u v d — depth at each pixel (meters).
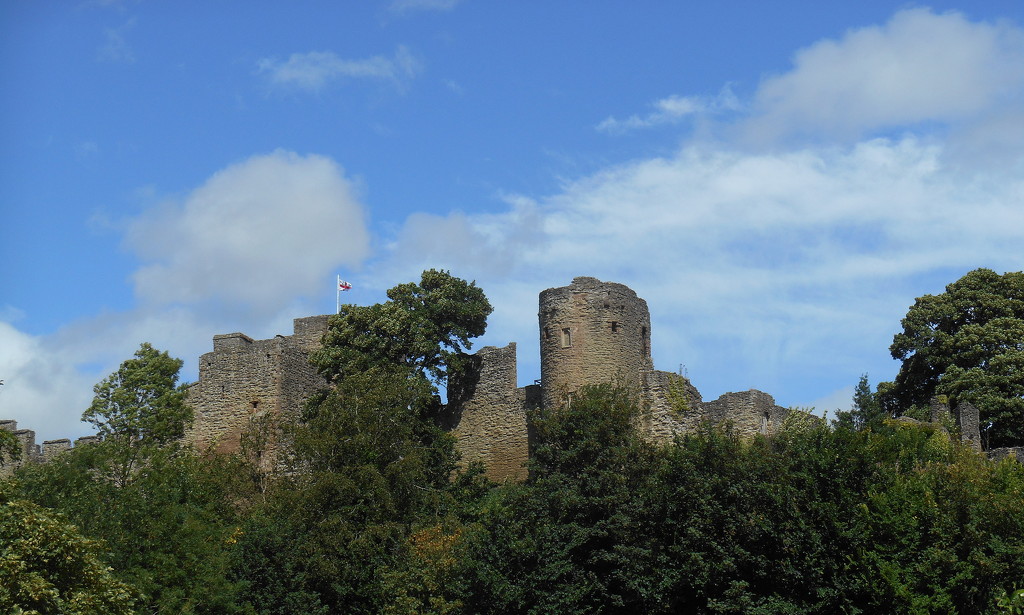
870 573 64.62
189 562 67.81
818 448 70.19
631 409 76.19
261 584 71.31
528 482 78.38
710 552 67.25
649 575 67.56
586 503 70.81
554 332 87.06
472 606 69.12
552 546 69.44
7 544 52.69
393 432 80.88
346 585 72.31
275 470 82.56
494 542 70.56
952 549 64.69
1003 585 63.69
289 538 73.06
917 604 63.22
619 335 86.44
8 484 55.22
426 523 78.31
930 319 105.81
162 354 98.12
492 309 97.31
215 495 79.38
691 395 87.44
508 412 92.12
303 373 99.81
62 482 70.56
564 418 75.25
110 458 76.56
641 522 69.50
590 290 86.94
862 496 68.12
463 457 92.88
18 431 102.75
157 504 71.00
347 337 95.75
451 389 94.88
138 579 64.56
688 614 67.50
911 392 106.00
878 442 71.62
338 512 74.88
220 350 99.94
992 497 67.06
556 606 67.50
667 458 72.12
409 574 72.06
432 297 96.31
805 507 67.81
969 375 100.38
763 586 66.69
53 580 52.75
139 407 95.56
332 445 79.00
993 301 104.69
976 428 93.56
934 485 68.44
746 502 68.25
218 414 98.75
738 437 74.12
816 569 65.62
